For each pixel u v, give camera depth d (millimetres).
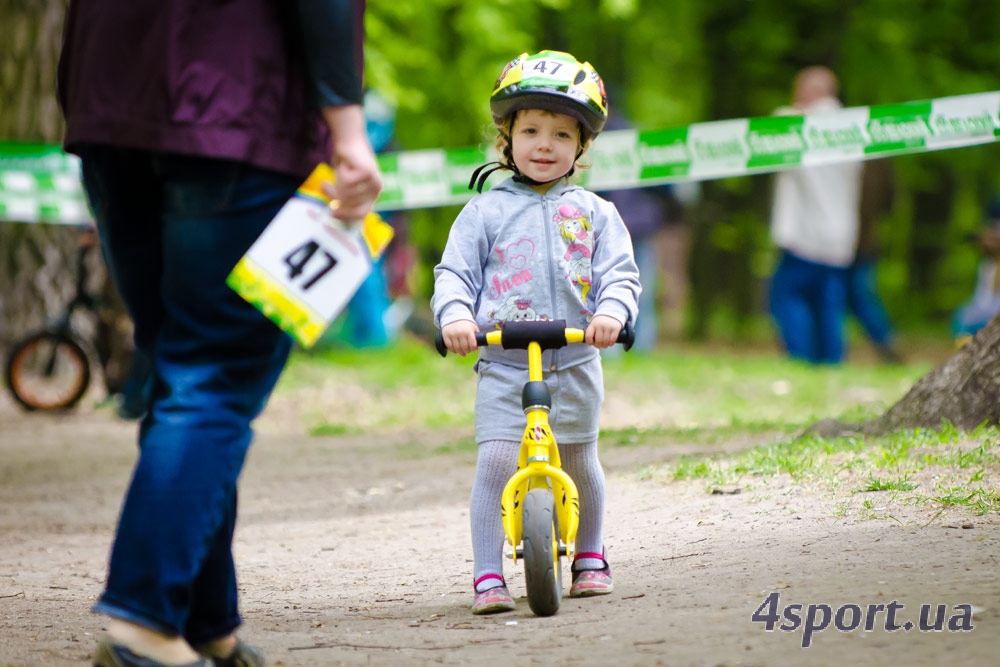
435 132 39250
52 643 7523
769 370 26891
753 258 48375
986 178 53344
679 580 8180
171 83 5738
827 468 11023
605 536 10281
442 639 7277
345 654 6973
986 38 46938
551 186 8695
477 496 8375
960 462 10398
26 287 26047
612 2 37500
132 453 18953
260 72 5836
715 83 43594
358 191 5863
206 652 6328
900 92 44156
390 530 12117
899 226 54781
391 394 24172
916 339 46344
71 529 13266
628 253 8484
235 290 5801
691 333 44781
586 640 6832
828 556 8164
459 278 8430
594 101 8438
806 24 42750
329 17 5770
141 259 6195
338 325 32188
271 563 10945
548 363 8344
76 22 6051
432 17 36094
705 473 11922
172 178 5840
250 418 6012
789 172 30328
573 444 8562
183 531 5684
